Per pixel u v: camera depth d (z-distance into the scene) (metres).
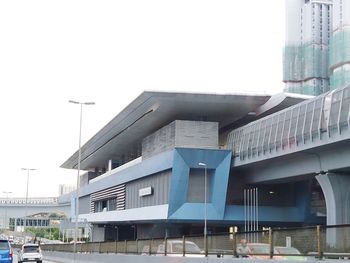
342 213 51.78
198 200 67.81
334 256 15.18
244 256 20.66
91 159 117.00
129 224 99.50
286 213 69.31
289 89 126.38
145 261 30.59
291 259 17.05
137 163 84.25
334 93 48.19
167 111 69.75
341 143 47.38
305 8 125.69
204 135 69.94
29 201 147.50
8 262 29.69
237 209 68.25
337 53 115.31
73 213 124.00
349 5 114.12
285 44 127.44
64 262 52.19
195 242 25.86
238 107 67.94
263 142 59.16
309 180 65.50
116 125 79.44
